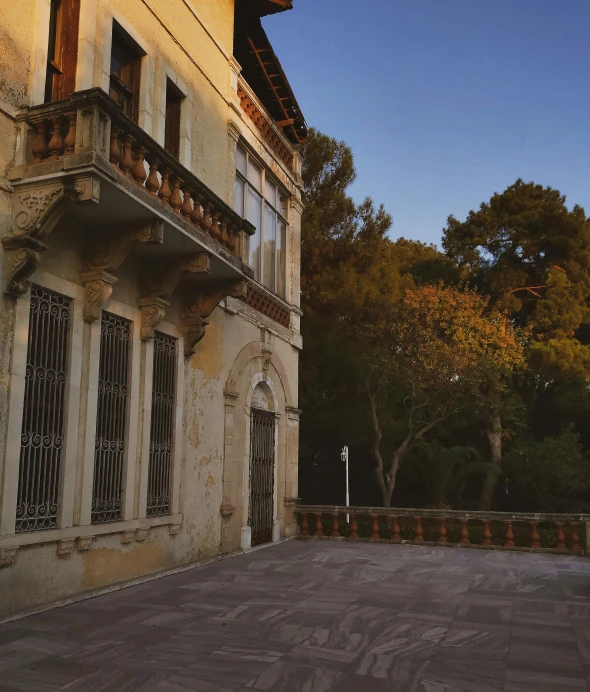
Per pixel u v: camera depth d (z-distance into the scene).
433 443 22.09
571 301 25.06
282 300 13.62
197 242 7.80
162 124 9.05
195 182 8.09
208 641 5.46
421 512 13.01
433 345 20.80
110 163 6.25
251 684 4.44
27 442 6.36
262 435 12.41
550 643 5.61
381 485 20.38
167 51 9.30
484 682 4.58
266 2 11.88
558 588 8.20
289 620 6.23
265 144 13.05
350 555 10.99
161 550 8.63
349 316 22.12
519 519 12.32
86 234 7.23
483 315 24.30
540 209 26.61
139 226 7.03
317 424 22.89
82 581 7.04
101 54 7.68
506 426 24.17
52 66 7.28
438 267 27.55
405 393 21.33
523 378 24.72
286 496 13.48
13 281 6.09
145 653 5.08
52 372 6.75
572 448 22.05
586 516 11.80
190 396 9.60
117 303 7.86
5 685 4.31
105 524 7.37
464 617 6.52
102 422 7.57
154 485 8.60
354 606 6.92
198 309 9.37
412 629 6.00
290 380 13.96
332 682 4.51
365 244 23.05
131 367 8.08
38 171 6.17
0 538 5.84
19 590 6.12
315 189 23.02
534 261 27.20
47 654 5.02
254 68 13.50
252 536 11.73
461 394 20.67
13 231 6.19
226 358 10.85
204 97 10.43
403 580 8.61
